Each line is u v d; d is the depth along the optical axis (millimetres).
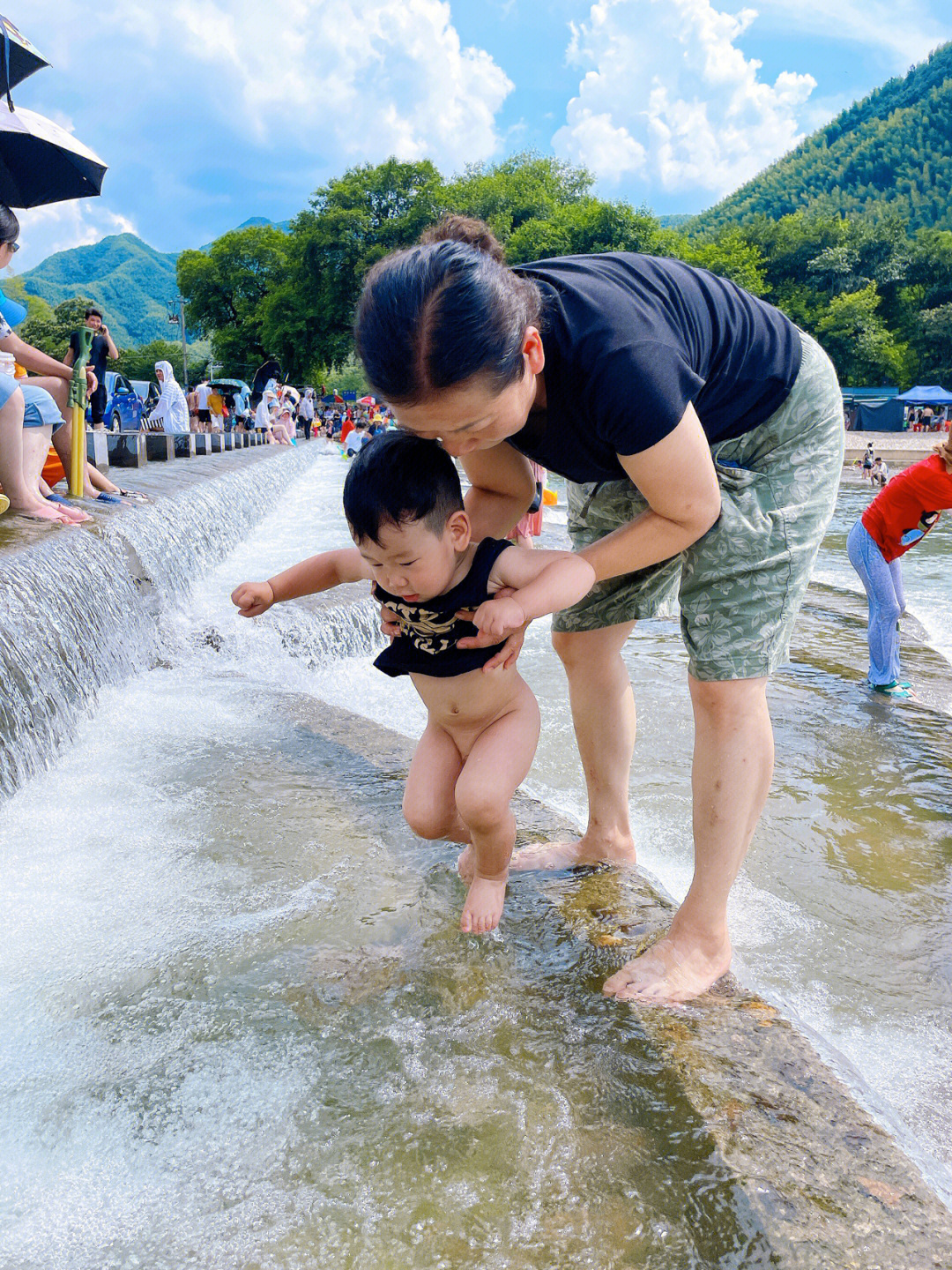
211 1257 1359
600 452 1917
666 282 1930
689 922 2164
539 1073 1766
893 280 82062
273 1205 1454
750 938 2676
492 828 2219
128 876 2520
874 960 2592
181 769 3314
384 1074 1754
